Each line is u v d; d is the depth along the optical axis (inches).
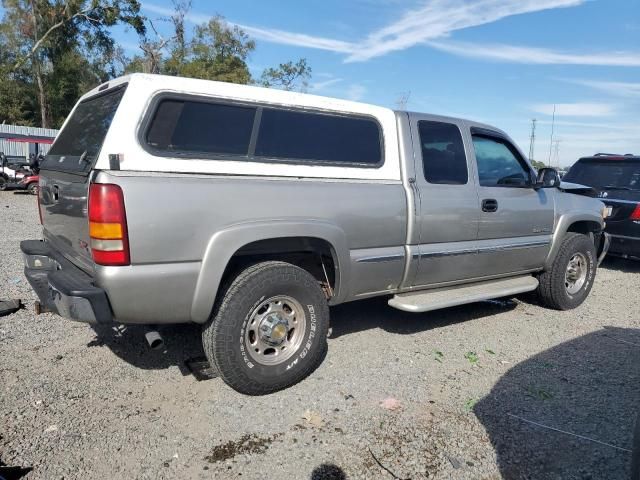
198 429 123.4
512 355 175.9
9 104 1590.8
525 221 206.1
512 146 206.7
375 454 115.6
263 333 139.9
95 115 140.9
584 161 369.7
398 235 165.0
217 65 1567.4
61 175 145.4
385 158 165.3
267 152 141.3
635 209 311.9
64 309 121.2
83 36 1526.8
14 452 110.9
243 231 130.1
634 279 309.4
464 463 113.6
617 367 168.2
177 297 124.5
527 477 110.0
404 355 171.3
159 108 125.3
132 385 143.4
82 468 107.4
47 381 142.9
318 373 155.6
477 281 200.1
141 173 119.6
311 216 143.3
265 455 114.0
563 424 131.3
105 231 114.5
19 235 385.4
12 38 1541.6
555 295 225.5
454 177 182.2
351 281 155.9
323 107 153.7
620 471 112.8
